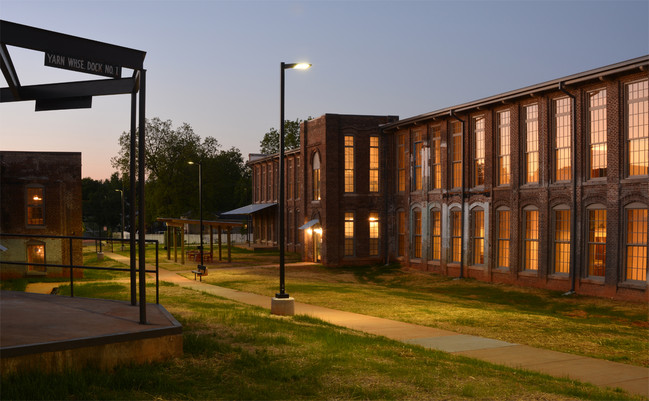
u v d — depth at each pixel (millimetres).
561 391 8445
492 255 32844
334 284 31812
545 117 29094
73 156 39188
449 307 21266
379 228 44906
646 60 23188
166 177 84438
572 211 27156
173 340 8188
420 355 10875
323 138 45000
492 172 32938
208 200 87688
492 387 8320
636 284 24172
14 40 7406
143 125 8570
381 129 44844
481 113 34125
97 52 8141
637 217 24484
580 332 15844
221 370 8062
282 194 18391
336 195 44469
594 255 26531
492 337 14602
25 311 9281
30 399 6160
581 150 27047
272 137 96062
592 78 25797
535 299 26906
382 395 7492
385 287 32406
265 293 25938
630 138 24859
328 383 7949
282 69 18922
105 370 7309
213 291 26656
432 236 39125
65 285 28781
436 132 38750
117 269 10438
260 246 67438
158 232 128750
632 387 9445
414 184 41375
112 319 8625
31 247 38500
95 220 146375
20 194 38250
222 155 118938
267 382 7746
